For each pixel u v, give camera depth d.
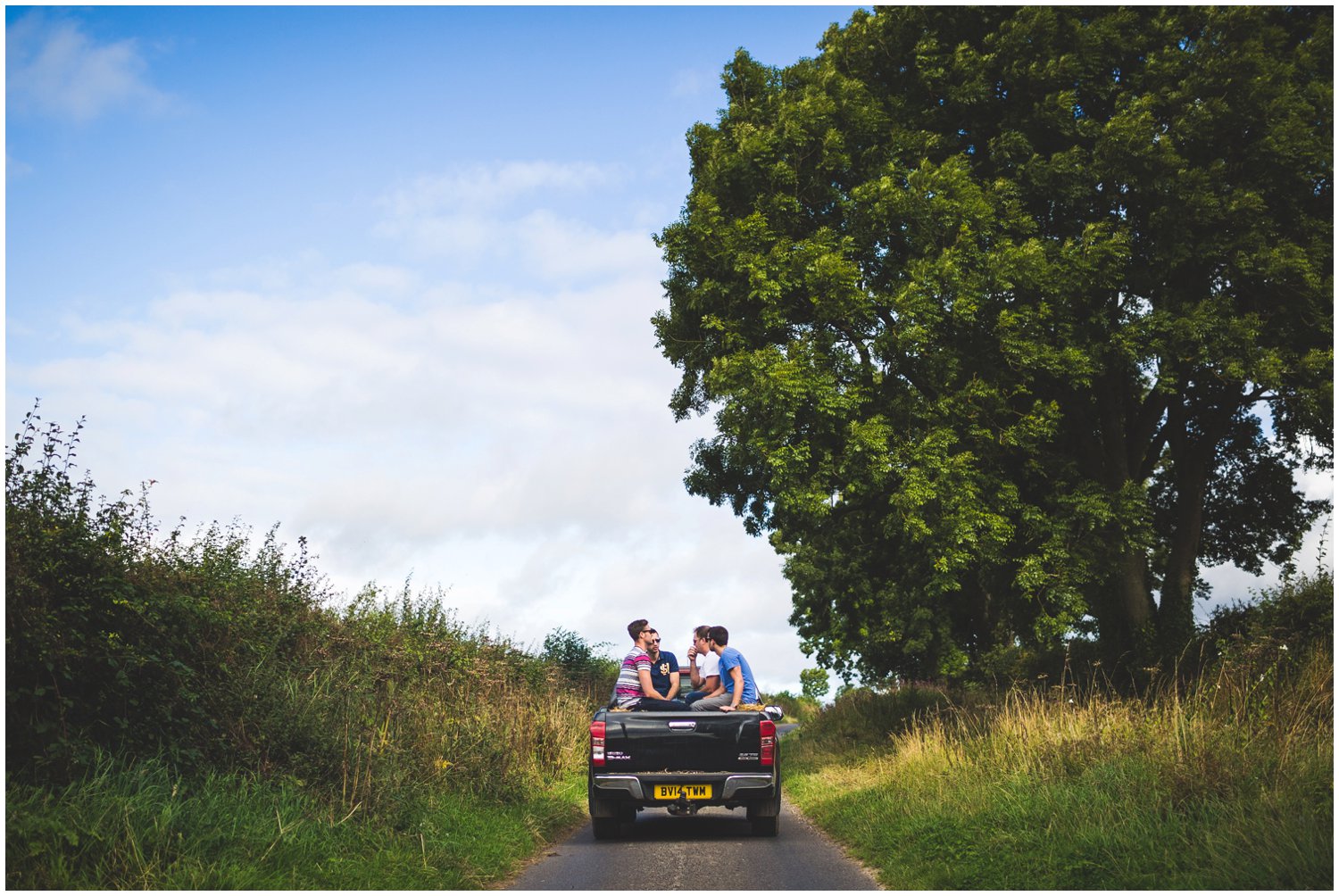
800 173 18.08
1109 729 10.34
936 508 16.53
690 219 17.70
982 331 17.06
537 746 15.12
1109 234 17.17
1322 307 16.45
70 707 7.04
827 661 33.47
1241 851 6.65
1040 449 18.38
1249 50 16.59
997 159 17.69
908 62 18.98
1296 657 10.91
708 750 10.73
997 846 7.91
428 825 8.88
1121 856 7.05
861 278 17.58
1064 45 17.73
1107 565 17.44
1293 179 16.73
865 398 16.80
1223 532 23.05
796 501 16.23
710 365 19.30
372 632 13.32
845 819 10.88
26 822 5.84
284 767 8.56
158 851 6.23
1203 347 16.52
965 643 29.08
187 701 8.02
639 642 12.12
